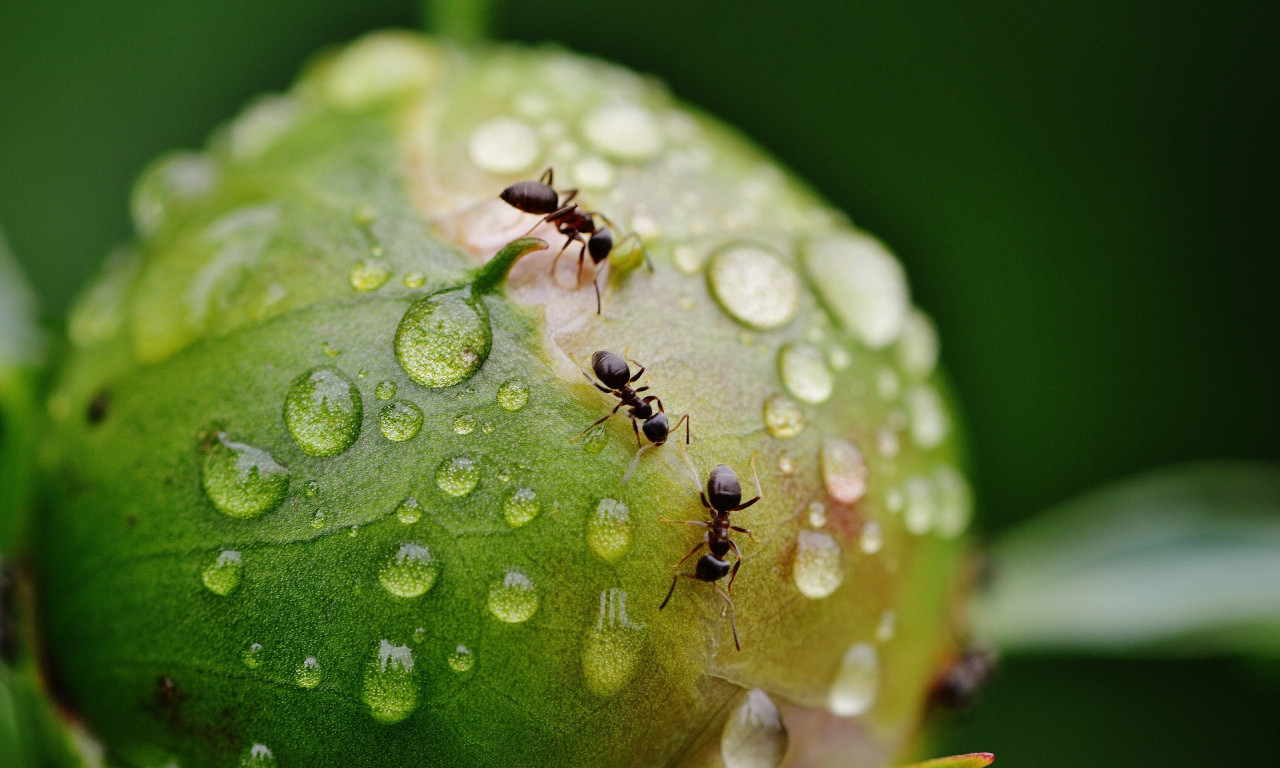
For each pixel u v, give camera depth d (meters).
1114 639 0.17
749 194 0.14
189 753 0.13
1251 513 0.17
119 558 0.13
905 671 0.14
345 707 0.13
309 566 0.13
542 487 0.13
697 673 0.13
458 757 0.13
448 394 0.13
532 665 0.13
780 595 0.13
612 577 0.13
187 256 0.14
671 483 0.13
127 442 0.14
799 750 0.14
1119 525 0.17
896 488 0.14
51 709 0.14
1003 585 0.17
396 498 0.13
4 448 0.14
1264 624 0.16
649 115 0.14
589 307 0.13
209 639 0.13
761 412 0.13
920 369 0.15
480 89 0.14
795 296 0.14
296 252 0.13
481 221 0.13
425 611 0.13
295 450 0.13
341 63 0.15
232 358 0.13
